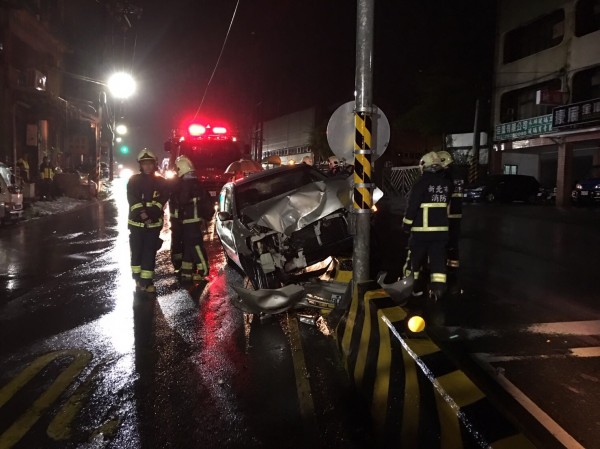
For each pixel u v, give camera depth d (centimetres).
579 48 2456
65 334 551
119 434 348
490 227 1351
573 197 2211
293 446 330
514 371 426
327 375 439
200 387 420
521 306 609
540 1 2681
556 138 2303
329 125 552
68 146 3462
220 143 1752
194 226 786
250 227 639
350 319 489
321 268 680
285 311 596
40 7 2800
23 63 2591
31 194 1816
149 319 603
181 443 336
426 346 329
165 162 1941
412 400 312
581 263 859
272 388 415
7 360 480
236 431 350
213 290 740
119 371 453
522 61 2823
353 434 343
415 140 4119
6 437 345
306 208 625
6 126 2289
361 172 526
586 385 399
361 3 513
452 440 255
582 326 536
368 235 531
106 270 874
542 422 343
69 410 382
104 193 2870
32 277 820
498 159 2947
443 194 607
